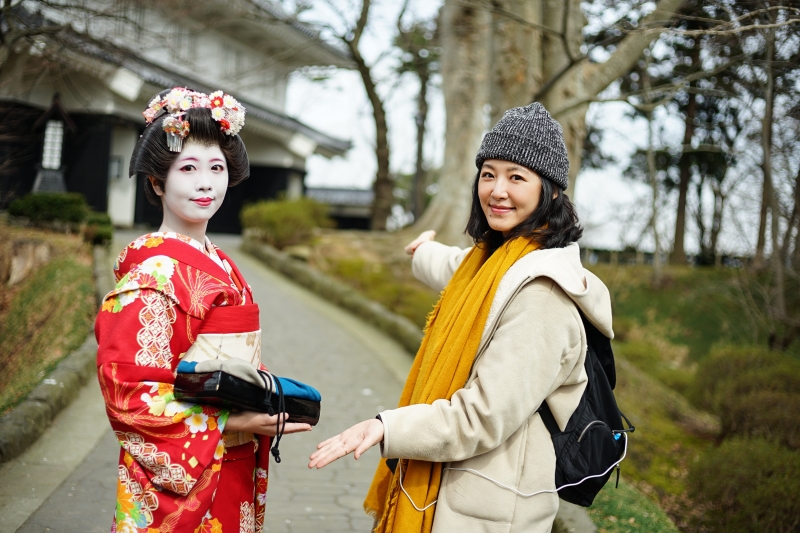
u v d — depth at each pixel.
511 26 6.52
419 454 1.70
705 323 18.69
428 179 32.03
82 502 3.38
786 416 5.20
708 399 6.60
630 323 17.17
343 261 12.42
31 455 3.92
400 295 10.51
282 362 7.05
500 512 1.73
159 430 1.60
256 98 21.56
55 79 8.62
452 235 12.53
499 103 6.71
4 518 3.10
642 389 7.75
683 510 4.60
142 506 1.63
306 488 3.99
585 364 1.88
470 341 1.80
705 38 4.74
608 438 1.84
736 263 12.88
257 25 18.94
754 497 3.82
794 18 3.77
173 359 1.67
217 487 1.78
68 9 7.13
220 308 1.75
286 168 21.30
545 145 1.85
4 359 6.34
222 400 1.63
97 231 10.79
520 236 1.88
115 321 1.64
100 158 15.28
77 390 5.09
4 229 9.59
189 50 17.61
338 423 5.26
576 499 1.89
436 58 16.53
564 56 6.34
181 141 1.76
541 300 1.76
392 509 1.83
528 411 1.71
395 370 7.10
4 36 6.02
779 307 8.46
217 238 17.84
